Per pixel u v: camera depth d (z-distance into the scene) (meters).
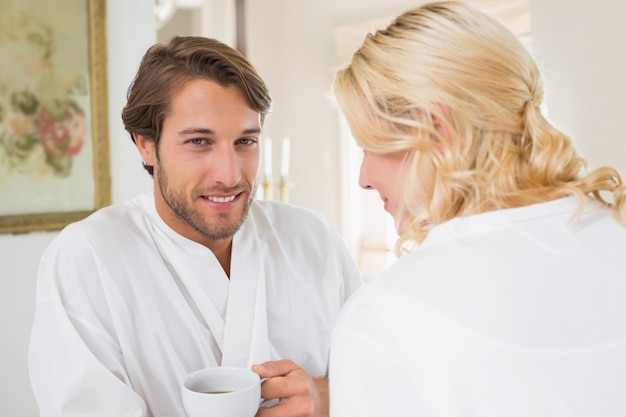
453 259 0.61
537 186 0.66
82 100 2.09
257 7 4.93
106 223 1.06
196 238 1.05
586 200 0.66
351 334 0.62
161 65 0.98
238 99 0.97
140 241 1.05
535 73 0.69
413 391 0.58
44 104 2.02
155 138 1.01
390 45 0.68
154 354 1.01
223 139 0.97
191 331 1.03
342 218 4.29
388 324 0.60
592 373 0.56
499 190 0.65
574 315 0.57
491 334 0.57
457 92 0.65
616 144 1.51
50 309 0.98
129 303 1.01
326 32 4.36
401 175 0.71
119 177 2.18
